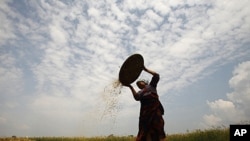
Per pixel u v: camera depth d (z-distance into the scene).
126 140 14.95
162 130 6.01
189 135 13.30
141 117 6.07
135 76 6.57
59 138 16.92
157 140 5.93
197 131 13.31
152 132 5.93
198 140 12.50
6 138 15.19
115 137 15.50
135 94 6.23
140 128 6.06
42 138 17.19
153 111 6.00
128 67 6.44
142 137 5.97
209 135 12.33
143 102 6.10
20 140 15.38
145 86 6.33
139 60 6.47
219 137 11.79
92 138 15.41
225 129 12.40
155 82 6.25
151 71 6.39
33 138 17.14
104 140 15.23
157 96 6.15
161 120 6.04
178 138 13.59
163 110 6.21
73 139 16.17
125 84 6.47
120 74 6.45
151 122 5.95
